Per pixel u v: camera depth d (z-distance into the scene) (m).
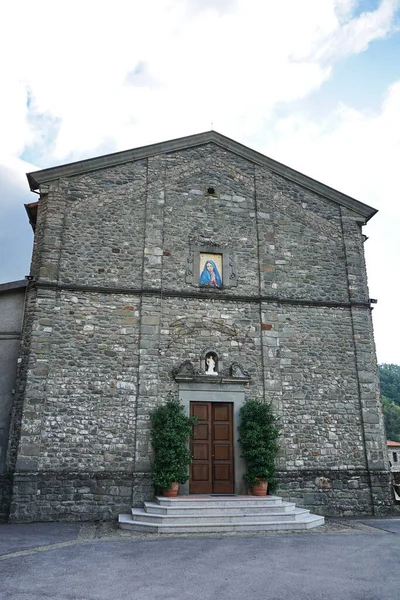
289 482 11.72
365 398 12.78
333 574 6.29
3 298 12.85
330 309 13.45
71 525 10.08
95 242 12.74
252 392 12.29
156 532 9.27
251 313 12.94
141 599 5.29
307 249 13.95
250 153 14.49
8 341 12.41
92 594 5.44
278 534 9.21
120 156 13.56
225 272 13.20
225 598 5.33
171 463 10.88
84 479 10.91
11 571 6.36
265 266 13.43
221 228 13.63
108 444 11.26
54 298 11.98
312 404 12.51
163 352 12.16
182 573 6.30
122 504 10.88
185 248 13.20
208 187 13.93
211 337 12.53
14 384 12.04
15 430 11.15
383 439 12.65
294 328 13.05
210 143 14.46
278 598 5.35
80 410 11.38
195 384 12.05
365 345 13.27
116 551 7.57
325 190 14.59
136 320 12.27
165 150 13.98
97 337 11.96
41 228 12.81
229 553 7.47
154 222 13.18
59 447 11.05
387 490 12.09
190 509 9.93
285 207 14.26
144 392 11.68
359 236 14.47
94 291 12.27
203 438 11.82
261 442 11.43
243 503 10.42
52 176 13.04
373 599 5.31
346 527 10.10
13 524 10.16
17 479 10.56
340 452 12.27
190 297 12.70
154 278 12.65
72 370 11.61
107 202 13.16
